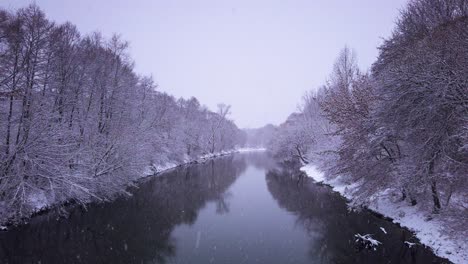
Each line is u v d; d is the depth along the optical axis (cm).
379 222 1568
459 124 1141
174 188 2828
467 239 1073
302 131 4809
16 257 1192
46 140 1548
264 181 3303
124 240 1412
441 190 1321
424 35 1565
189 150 5953
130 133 2384
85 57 2117
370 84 1739
